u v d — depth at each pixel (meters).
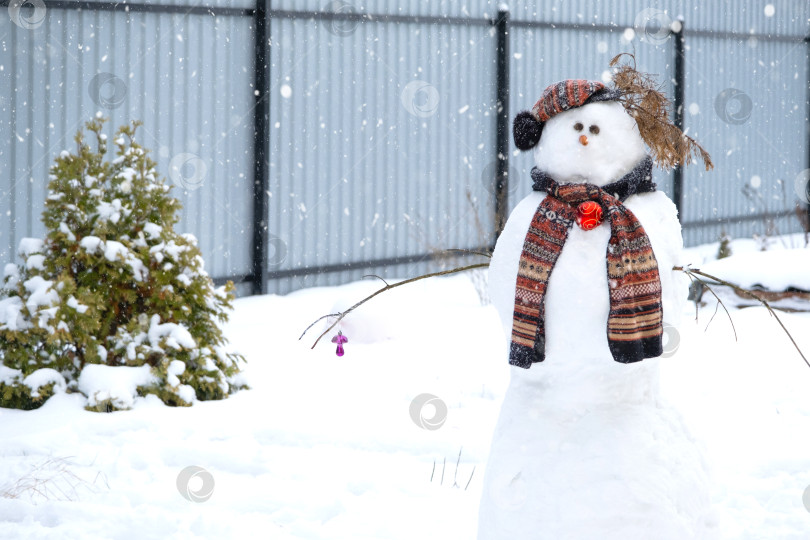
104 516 5.25
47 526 5.20
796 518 5.20
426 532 5.13
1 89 11.39
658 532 3.70
